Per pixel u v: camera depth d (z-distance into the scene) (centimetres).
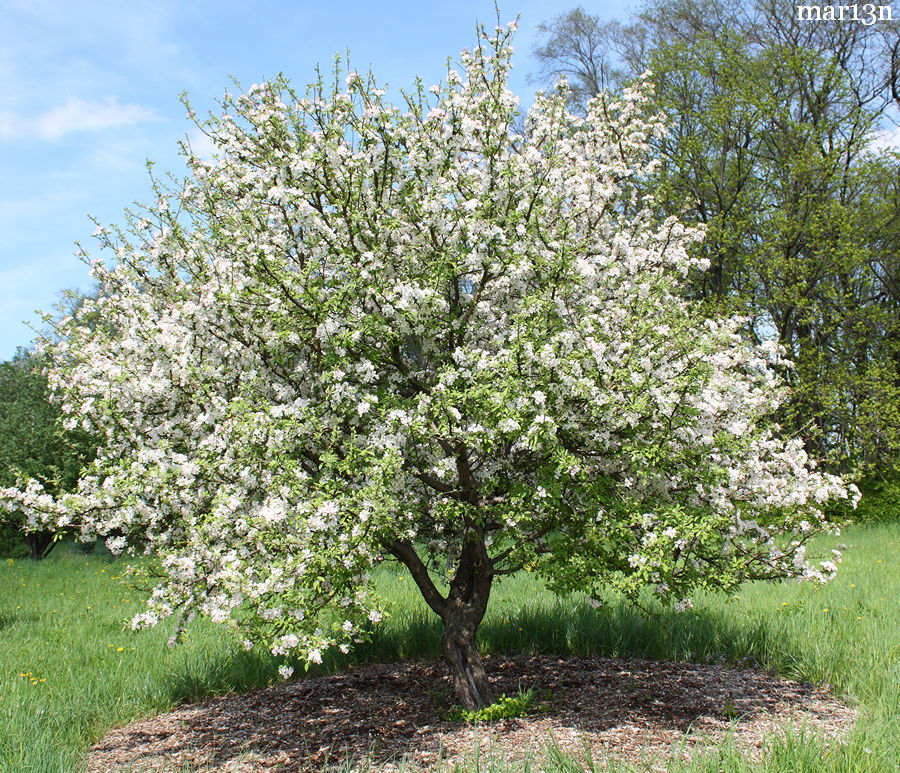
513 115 662
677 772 461
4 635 999
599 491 570
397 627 912
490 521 673
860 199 2111
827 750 482
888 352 2094
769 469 699
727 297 1872
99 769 573
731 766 459
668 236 750
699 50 2141
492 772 479
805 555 598
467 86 663
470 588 679
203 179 677
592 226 726
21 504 561
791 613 870
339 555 510
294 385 627
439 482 630
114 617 1094
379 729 631
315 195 634
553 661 823
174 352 584
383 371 637
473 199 591
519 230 592
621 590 577
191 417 602
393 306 581
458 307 628
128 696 723
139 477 560
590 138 773
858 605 899
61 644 920
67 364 674
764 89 2052
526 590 1094
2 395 2642
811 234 2030
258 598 500
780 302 2009
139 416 604
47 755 537
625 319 605
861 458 2028
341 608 524
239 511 551
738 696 672
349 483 559
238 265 596
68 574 1653
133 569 600
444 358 612
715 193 2089
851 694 648
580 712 640
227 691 765
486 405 539
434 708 677
